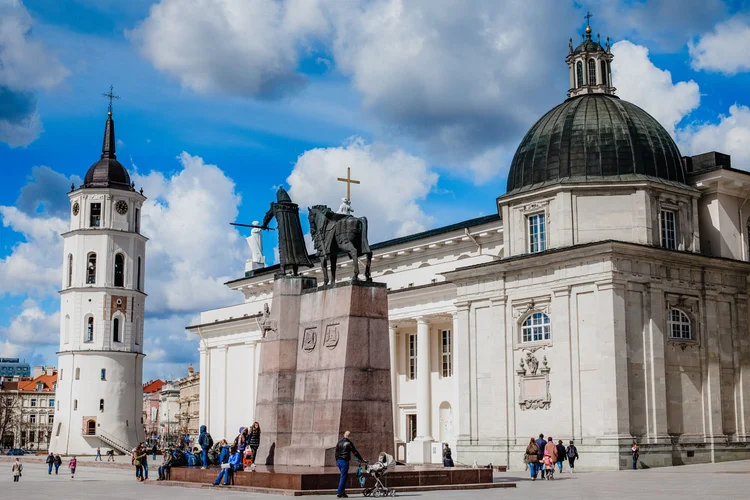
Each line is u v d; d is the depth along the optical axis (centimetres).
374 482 3177
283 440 3509
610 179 5697
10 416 18850
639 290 5453
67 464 8875
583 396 5400
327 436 3303
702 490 3338
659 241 5672
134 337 11556
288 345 3578
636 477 4341
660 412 5378
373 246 8012
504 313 5912
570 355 5481
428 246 7506
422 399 6919
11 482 5125
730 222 6028
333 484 3097
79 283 11388
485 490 3409
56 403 11319
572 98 6216
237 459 3462
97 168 11750
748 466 5050
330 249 3541
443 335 7138
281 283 3638
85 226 11512
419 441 6869
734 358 5841
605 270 5356
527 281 5803
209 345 9981
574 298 5512
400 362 7481
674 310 5650
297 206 3797
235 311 9781
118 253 11544
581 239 5669
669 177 5838
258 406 3641
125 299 11494
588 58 6291
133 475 6138
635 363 5362
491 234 7044
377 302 3400
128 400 11356
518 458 5706
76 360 11219
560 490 3431
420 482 3391
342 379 3294
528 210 5931
